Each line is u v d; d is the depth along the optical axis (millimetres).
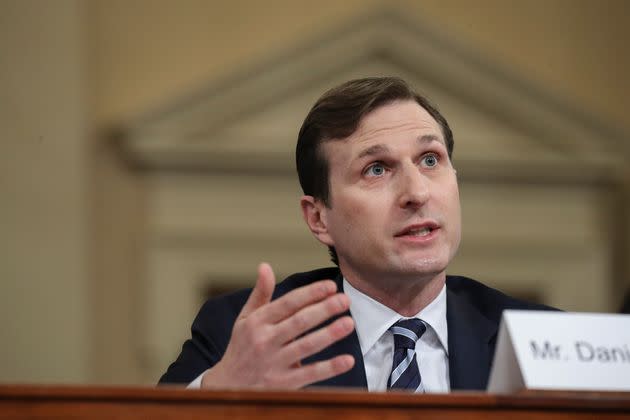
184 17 13273
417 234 4430
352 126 4547
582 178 13086
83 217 11477
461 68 12836
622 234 13086
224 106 12742
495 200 13008
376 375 4543
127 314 12508
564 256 13008
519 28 13727
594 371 3391
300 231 12797
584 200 13141
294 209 12828
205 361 4781
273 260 12742
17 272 11102
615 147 13055
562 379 3365
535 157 12945
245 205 12797
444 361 4574
